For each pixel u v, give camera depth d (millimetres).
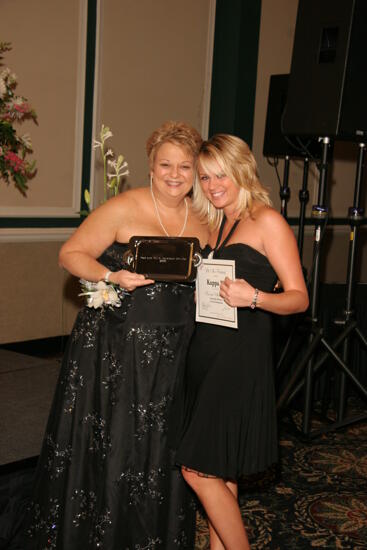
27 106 4938
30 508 2521
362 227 7875
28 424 3412
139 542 2324
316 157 4855
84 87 5520
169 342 2326
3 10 4973
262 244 2156
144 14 5828
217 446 2154
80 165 5598
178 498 2355
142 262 2225
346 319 3941
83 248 2371
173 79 6141
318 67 3549
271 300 2064
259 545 2697
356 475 3422
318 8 3568
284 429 3984
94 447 2363
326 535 2797
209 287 2150
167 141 2328
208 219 2400
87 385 2375
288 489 3236
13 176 5105
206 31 6312
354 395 4707
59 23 5297
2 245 5250
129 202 2396
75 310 5734
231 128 6438
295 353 4109
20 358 4930
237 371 2152
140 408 2303
